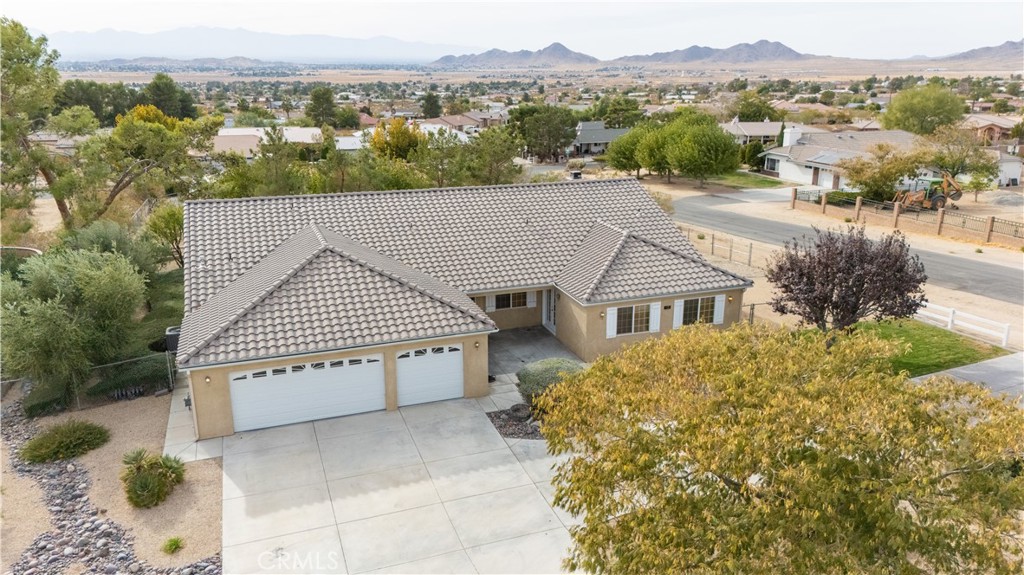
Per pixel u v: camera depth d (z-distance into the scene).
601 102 132.62
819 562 8.20
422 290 20.11
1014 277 33.47
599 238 25.75
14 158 33.19
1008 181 63.53
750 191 64.12
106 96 115.12
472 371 19.97
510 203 27.83
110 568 12.90
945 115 82.44
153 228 32.84
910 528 8.18
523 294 25.73
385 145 65.38
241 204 25.50
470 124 115.69
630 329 22.94
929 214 45.81
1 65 32.91
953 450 8.60
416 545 13.69
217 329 17.67
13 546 13.57
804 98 188.75
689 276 23.41
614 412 10.43
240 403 17.94
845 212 49.56
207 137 43.19
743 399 9.63
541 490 15.59
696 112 93.62
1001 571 7.97
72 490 15.55
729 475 9.55
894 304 20.52
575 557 10.38
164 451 17.16
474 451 17.20
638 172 75.00
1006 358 23.23
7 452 17.36
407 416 19.03
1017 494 8.36
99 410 19.58
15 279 27.52
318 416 18.81
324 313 18.81
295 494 15.34
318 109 129.88
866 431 8.70
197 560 13.20
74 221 35.66
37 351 19.12
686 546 8.75
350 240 24.14
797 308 22.33
